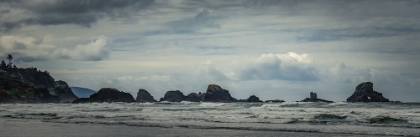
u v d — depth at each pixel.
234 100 162.62
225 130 29.17
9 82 179.00
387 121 34.47
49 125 33.72
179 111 54.91
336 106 64.88
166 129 30.03
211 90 161.25
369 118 36.59
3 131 28.55
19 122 37.50
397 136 24.81
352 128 29.72
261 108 60.53
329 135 25.64
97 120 39.56
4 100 163.12
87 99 168.12
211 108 63.38
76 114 49.81
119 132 27.95
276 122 35.97
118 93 172.38
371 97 111.12
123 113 51.50
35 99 179.88
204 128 30.77
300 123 35.03
